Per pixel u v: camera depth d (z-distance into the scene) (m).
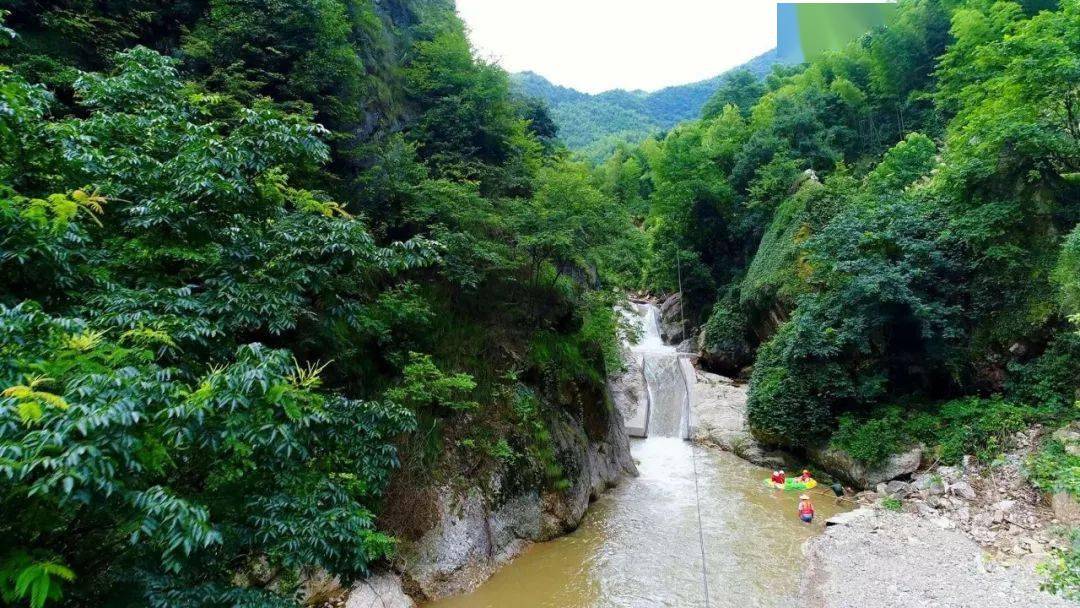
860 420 16.20
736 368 26.62
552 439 13.44
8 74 5.33
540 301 15.48
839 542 11.87
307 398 5.20
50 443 3.00
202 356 5.53
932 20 32.41
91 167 5.44
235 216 6.35
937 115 30.06
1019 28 14.75
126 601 3.84
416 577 9.59
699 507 14.25
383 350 11.24
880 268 15.91
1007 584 9.74
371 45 17.33
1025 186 15.02
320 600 8.53
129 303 4.98
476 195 13.72
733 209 33.25
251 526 4.71
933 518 12.52
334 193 12.79
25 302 3.87
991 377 14.88
